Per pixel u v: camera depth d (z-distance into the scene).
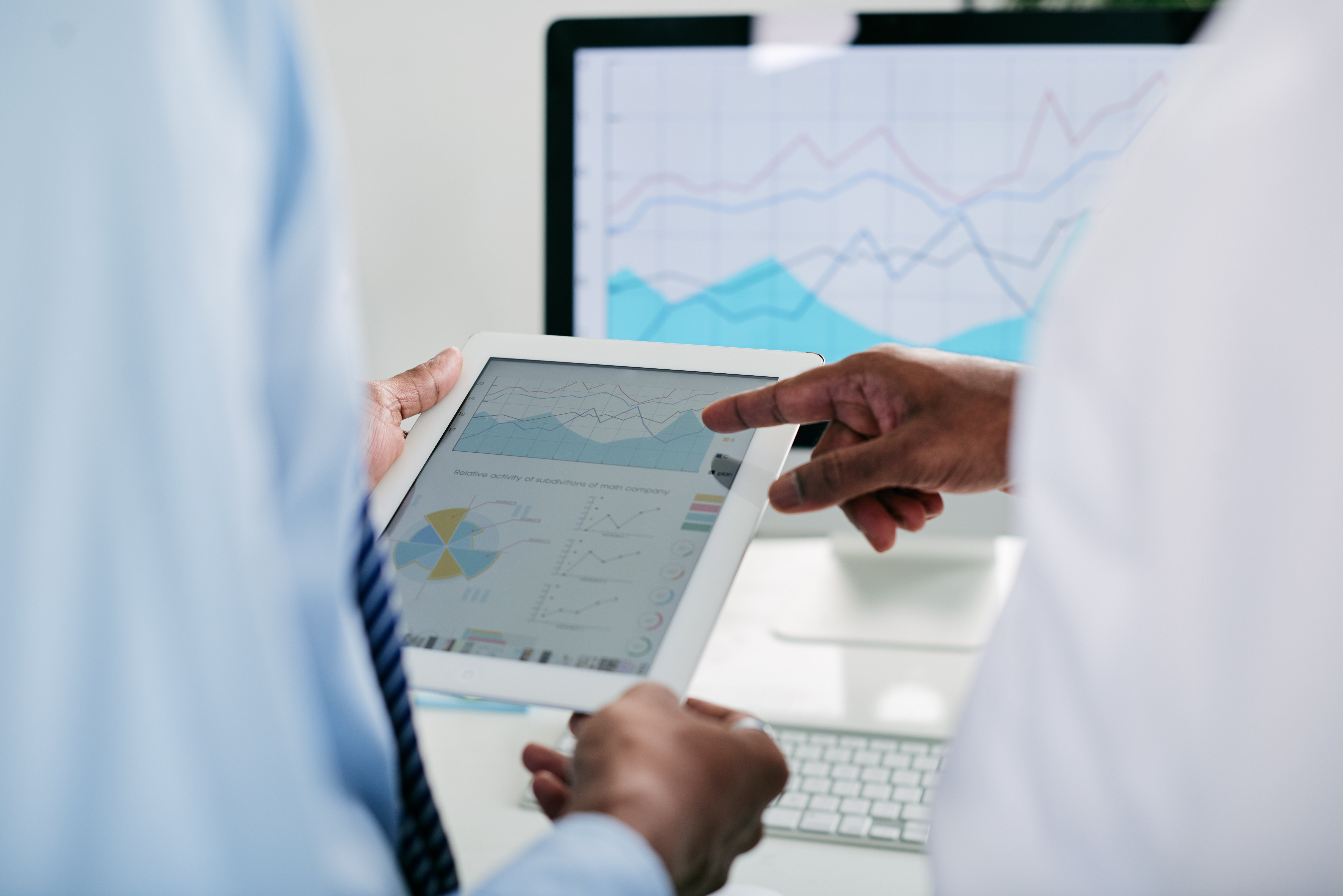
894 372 0.48
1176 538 0.20
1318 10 0.19
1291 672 0.19
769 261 0.77
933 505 0.54
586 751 0.31
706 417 0.47
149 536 0.17
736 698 0.62
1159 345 0.20
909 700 0.62
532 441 0.48
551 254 0.78
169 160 0.16
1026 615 0.24
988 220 0.75
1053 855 0.23
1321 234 0.18
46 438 0.16
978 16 0.73
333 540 0.21
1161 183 0.21
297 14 0.20
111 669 0.17
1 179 0.16
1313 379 0.18
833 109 0.75
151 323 0.16
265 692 0.18
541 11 0.98
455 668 0.40
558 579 0.42
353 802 0.23
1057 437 0.22
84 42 0.16
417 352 1.03
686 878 0.30
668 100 0.76
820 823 0.49
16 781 0.17
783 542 0.92
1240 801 0.20
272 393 0.20
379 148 1.00
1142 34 0.72
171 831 0.18
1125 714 0.21
